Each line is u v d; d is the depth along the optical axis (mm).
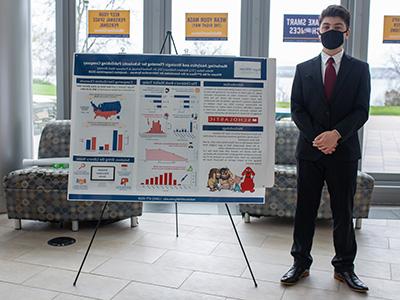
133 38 4945
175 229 3854
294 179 3895
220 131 2676
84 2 4910
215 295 2619
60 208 3697
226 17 4855
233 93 2668
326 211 3898
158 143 2682
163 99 2674
